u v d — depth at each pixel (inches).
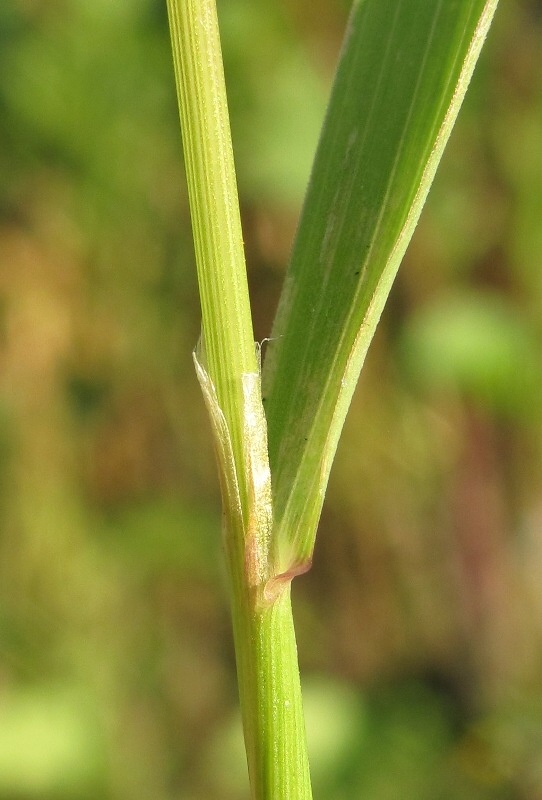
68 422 9.3
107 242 9.1
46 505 9.3
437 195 9.0
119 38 8.6
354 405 9.4
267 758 3.6
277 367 3.6
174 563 9.3
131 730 9.2
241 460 3.5
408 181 3.6
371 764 8.2
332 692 8.7
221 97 3.4
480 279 8.9
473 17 3.5
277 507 3.6
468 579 9.5
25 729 8.3
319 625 9.7
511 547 9.6
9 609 9.2
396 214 3.6
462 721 9.0
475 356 8.3
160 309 9.3
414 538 9.5
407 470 9.4
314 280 3.6
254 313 8.7
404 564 9.6
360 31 3.6
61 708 8.5
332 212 3.6
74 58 8.6
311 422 3.6
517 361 8.3
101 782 8.4
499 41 9.0
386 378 9.3
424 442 9.3
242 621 3.6
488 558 9.5
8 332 9.0
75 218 9.0
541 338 8.6
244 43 8.4
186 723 9.5
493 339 8.3
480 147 9.0
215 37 3.4
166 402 9.5
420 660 9.5
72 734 8.3
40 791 8.1
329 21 8.5
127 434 9.4
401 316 9.1
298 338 3.6
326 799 8.0
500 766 8.3
